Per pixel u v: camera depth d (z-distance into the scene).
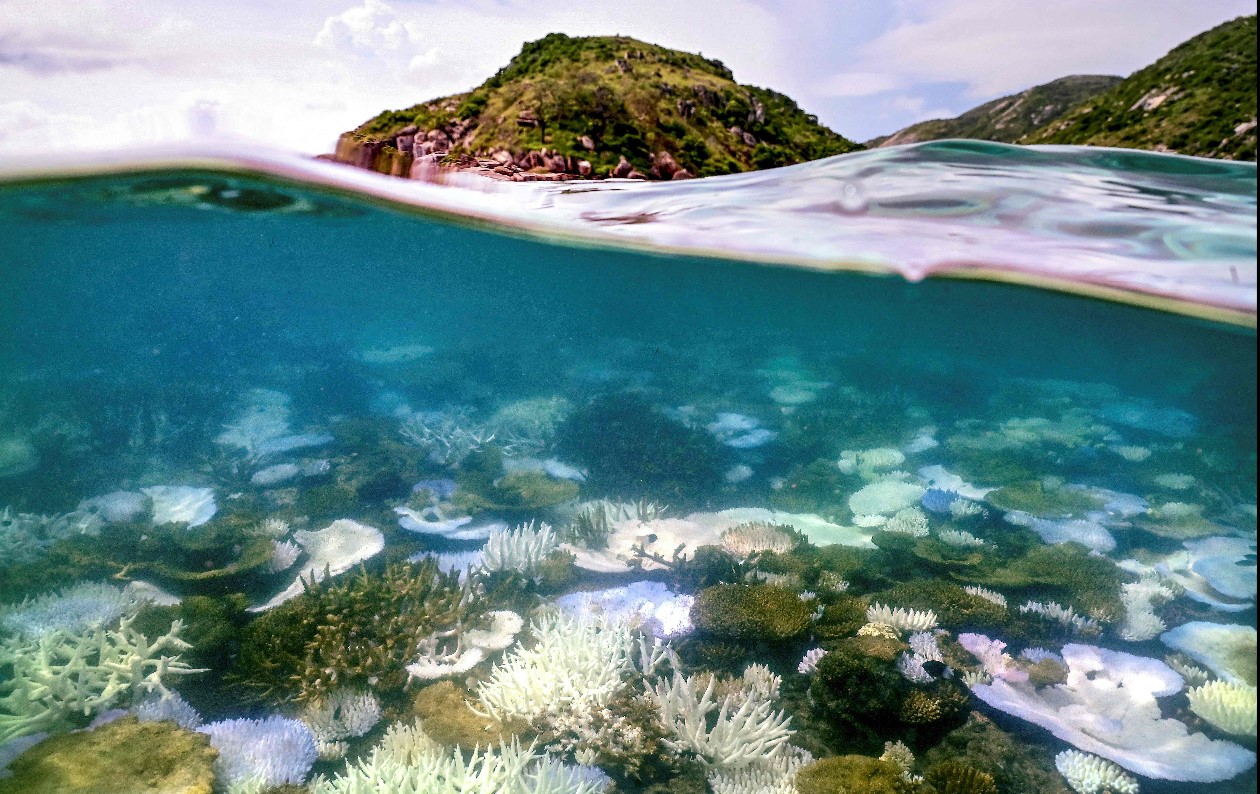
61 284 18.25
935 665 2.05
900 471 3.71
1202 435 5.26
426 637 2.10
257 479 3.40
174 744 1.70
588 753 1.77
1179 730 1.90
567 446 3.75
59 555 2.49
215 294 31.69
